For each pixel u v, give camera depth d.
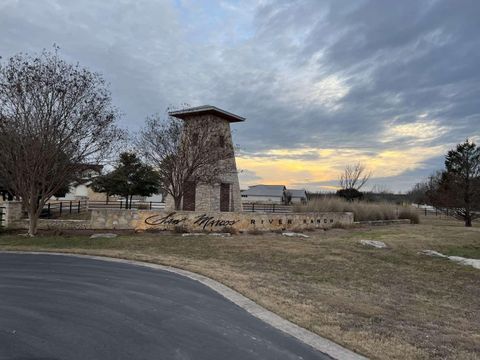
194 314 6.16
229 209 25.66
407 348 5.29
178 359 4.39
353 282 10.33
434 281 11.30
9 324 5.38
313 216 21.61
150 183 33.00
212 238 15.95
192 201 24.22
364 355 4.87
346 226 22.66
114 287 7.76
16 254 12.02
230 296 7.46
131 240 15.02
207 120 22.94
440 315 7.80
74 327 5.32
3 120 14.97
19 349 4.50
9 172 16.11
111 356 4.39
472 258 14.75
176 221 17.81
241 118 26.02
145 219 17.75
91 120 16.25
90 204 35.06
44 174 15.62
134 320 5.71
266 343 5.06
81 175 18.69
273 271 10.67
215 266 10.55
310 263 12.20
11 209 18.17
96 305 6.43
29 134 15.09
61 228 18.03
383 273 11.77
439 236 19.19
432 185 46.66
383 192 64.62
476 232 21.11
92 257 11.56
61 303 6.50
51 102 15.33
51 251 12.56
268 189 79.31
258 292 7.80
